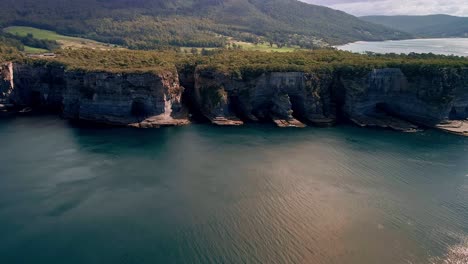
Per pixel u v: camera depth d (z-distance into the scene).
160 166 76.25
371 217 57.00
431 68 103.88
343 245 50.03
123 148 86.38
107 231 53.25
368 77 107.31
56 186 66.75
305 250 48.84
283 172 73.62
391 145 90.12
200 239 51.31
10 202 60.91
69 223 55.19
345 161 79.62
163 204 60.88
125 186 67.25
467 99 105.88
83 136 94.00
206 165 77.06
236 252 48.44
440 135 98.06
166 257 47.66
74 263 46.72
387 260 47.12
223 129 102.25
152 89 102.94
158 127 102.75
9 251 48.75
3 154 80.75
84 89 105.31
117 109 104.06
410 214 58.03
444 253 48.59
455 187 67.56
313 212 58.25
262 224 54.88
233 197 63.22
